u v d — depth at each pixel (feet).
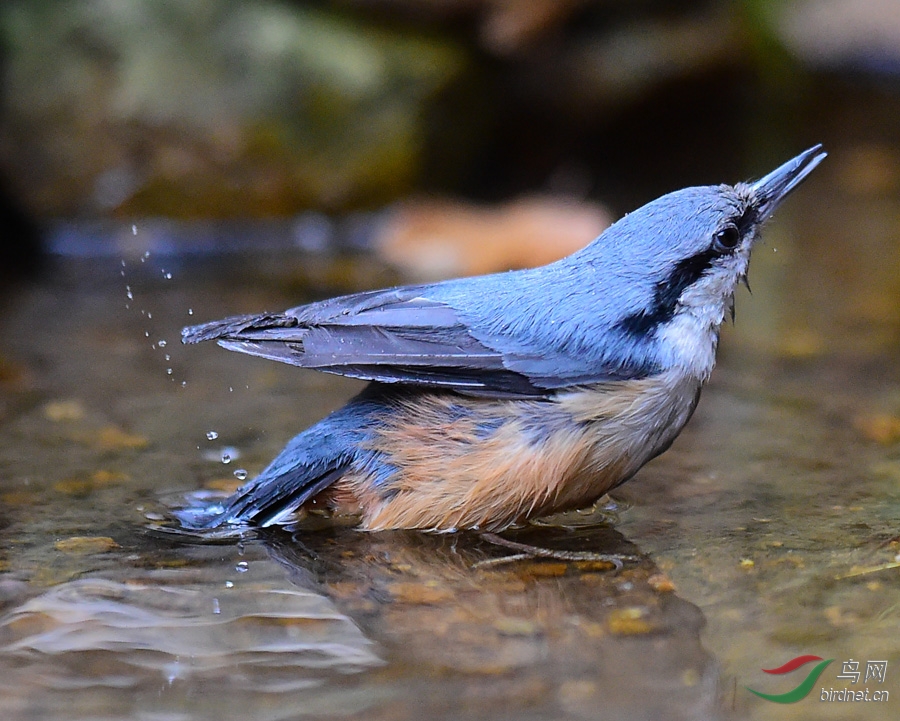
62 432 31.53
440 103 57.21
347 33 56.80
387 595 22.47
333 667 19.10
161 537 25.29
